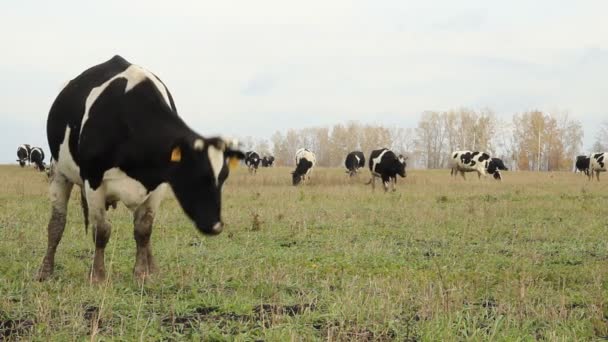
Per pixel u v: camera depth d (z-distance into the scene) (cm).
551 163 9644
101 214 706
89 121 692
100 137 682
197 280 741
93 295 641
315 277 763
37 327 530
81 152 691
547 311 612
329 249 998
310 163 3058
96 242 711
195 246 1000
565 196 2100
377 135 11075
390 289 699
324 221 1336
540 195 2125
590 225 1298
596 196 2112
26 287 680
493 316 609
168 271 787
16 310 584
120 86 702
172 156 645
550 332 546
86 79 754
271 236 1121
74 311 579
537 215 1488
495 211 1534
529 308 628
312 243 1061
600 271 828
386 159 2481
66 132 729
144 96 701
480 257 949
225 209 1550
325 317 582
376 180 3256
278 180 3244
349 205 1703
